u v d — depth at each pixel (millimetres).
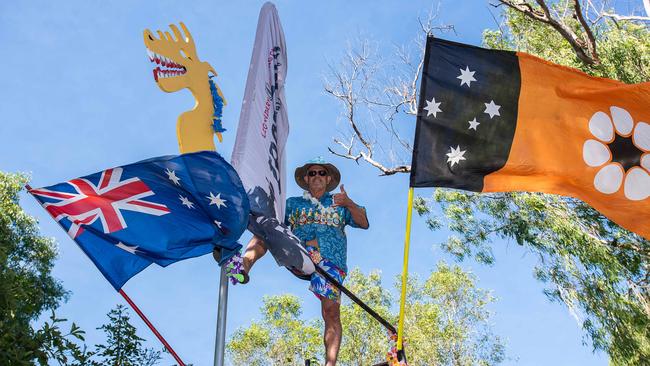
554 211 11812
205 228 4629
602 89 5785
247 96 5277
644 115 5824
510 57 5801
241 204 4469
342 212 5410
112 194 4605
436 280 21266
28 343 5602
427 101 5598
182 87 4996
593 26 12852
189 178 4465
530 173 5578
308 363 5031
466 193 12852
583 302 11367
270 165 5367
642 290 11609
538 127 5680
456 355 20109
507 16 13578
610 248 11625
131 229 4598
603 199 5672
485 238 12781
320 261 5148
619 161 5703
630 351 10742
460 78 5691
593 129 5746
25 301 6836
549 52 12742
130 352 7570
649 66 11539
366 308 4801
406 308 20891
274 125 5684
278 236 4746
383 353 19562
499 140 5594
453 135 5539
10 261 14336
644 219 5633
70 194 4590
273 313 22766
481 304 20922
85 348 6914
